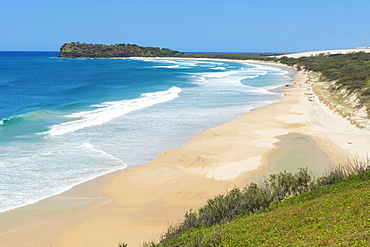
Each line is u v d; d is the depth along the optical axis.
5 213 14.86
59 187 17.56
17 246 12.64
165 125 30.44
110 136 26.73
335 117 33.12
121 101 42.41
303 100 42.91
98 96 47.00
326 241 8.18
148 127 29.67
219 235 10.14
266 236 9.55
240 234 10.10
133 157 22.25
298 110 36.69
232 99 44.53
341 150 23.17
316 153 22.86
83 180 18.52
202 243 9.83
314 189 14.58
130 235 13.39
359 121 29.81
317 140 25.62
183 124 30.86
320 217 10.24
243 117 33.75
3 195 16.39
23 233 13.48
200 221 12.79
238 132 28.25
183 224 12.99
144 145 24.72
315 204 11.64
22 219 14.47
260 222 10.94
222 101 43.00
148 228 13.95
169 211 15.49
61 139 25.58
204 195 17.06
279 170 20.00
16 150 22.70
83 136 26.52
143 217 14.93
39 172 19.23
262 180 18.53
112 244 12.72
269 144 24.91
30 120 31.34
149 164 21.12
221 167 20.69
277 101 42.72
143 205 16.05
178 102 42.12
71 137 26.16
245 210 13.01
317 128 29.19
